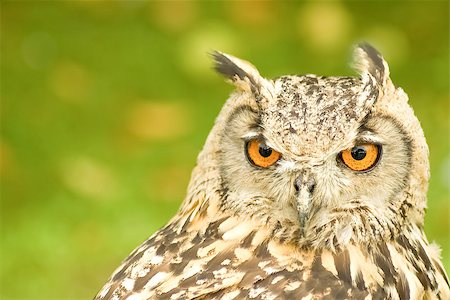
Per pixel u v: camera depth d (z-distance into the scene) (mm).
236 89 6992
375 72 6801
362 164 6730
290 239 6789
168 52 17656
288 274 6574
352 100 6641
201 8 18188
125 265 6867
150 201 14828
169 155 15672
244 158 6824
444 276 7191
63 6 18578
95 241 14125
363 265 6727
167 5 18234
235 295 6441
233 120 6867
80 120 16438
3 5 18484
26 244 14125
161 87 17031
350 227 6789
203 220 6961
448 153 15211
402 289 6730
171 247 6844
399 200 6824
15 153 15703
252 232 6828
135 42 17906
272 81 6824
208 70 16984
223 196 6918
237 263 6668
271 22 17938
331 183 6688
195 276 6566
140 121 16234
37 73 17359
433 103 16609
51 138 16047
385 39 17484
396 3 18344
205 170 7004
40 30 18188
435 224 13961
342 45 17484
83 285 13523
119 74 17312
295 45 17578
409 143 6781
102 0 18453
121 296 6531
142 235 14211
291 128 6625
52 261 13836
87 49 17812
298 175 6676
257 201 6812
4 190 15125
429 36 17906
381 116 6668
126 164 15508
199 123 16203
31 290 13430
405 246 6906
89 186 15031
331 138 6594
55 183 15211
